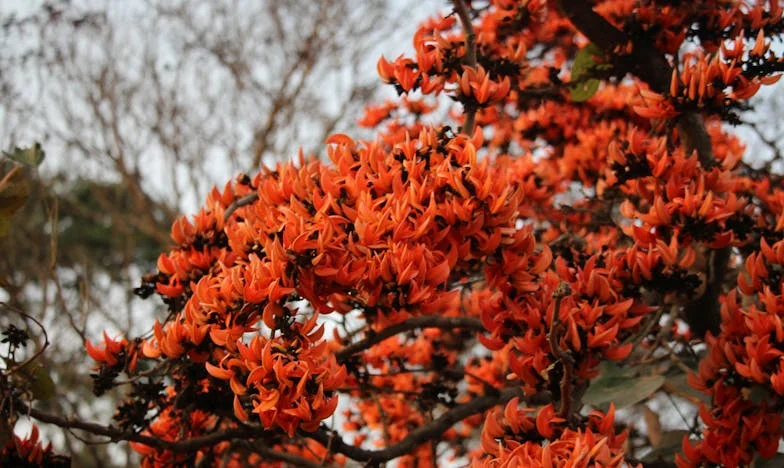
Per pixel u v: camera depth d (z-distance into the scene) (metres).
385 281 2.33
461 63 2.95
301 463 3.42
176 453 2.94
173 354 2.49
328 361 2.25
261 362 2.19
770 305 2.57
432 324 3.36
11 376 2.64
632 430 4.58
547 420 2.40
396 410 4.30
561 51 4.54
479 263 2.64
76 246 8.70
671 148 3.35
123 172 7.35
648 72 3.38
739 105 3.03
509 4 3.80
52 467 2.64
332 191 2.54
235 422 3.01
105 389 2.76
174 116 7.53
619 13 3.78
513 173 3.96
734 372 2.67
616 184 3.02
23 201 2.75
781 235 2.87
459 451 4.48
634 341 2.97
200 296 2.39
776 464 2.87
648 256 2.65
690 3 3.22
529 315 2.50
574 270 2.71
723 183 2.79
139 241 9.44
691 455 2.73
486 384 3.46
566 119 4.49
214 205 3.03
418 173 2.48
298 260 2.28
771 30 3.19
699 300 3.34
